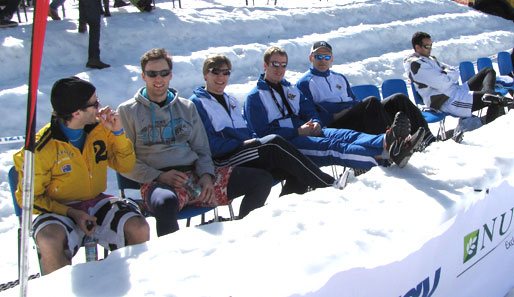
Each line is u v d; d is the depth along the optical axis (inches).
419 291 92.4
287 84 158.7
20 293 64.7
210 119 135.3
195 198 119.0
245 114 153.4
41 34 62.4
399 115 116.3
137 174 114.4
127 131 118.0
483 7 492.7
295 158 125.8
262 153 127.3
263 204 123.0
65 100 92.3
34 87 63.6
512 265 127.0
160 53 117.2
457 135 143.6
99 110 99.9
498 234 117.5
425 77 205.5
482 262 112.6
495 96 196.7
